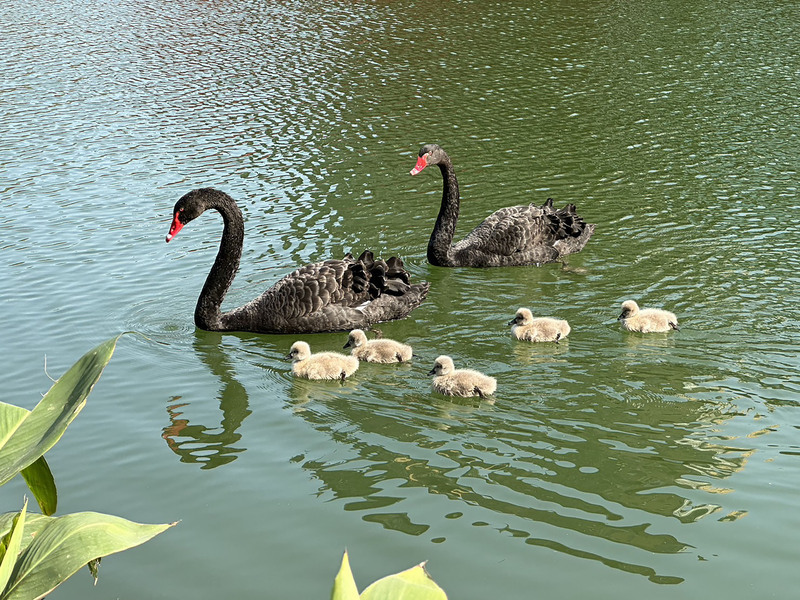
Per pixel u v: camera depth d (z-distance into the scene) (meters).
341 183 16.03
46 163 17.17
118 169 16.84
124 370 9.81
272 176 16.41
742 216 13.95
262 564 6.45
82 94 21.62
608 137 18.14
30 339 10.55
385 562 6.37
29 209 14.92
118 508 7.21
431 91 21.45
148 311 11.39
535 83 21.89
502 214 13.21
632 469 7.46
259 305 10.85
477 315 11.02
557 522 6.76
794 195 14.80
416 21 28.09
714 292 11.20
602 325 10.50
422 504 7.07
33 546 4.37
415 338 10.45
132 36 27.08
